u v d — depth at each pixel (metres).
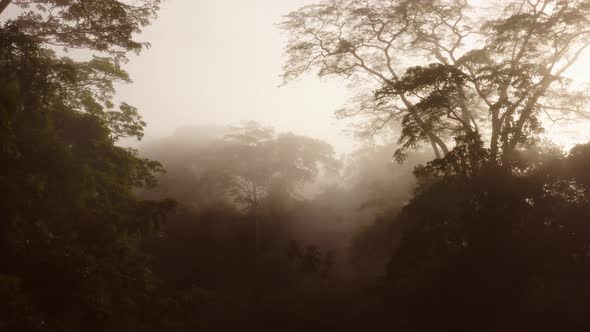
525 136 15.66
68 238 15.08
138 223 18.64
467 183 15.85
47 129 16.83
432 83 16.72
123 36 16.20
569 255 13.84
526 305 14.30
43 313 11.60
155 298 18.00
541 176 15.11
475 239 15.32
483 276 14.73
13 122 15.10
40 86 15.70
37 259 12.86
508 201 14.92
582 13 17.44
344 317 26.12
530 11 20.14
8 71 14.80
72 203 16.33
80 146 19.78
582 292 13.54
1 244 12.43
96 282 14.30
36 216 14.28
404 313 18.81
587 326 13.02
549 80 17.11
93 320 12.98
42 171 15.36
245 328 27.95
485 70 16.92
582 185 14.45
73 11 15.75
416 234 16.42
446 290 15.82
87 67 23.44
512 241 14.52
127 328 14.77
